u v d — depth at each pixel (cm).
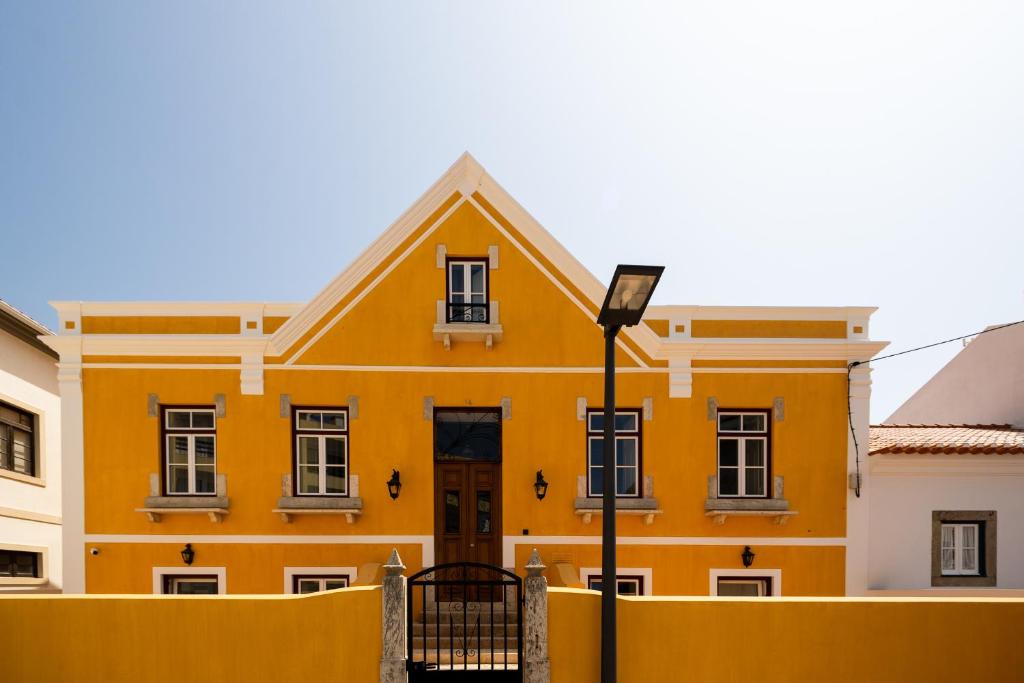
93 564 972
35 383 1305
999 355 1280
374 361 1019
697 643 636
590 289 1042
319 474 1016
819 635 638
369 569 928
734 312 1056
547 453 1014
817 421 1032
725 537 1010
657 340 1025
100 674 643
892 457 1019
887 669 634
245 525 986
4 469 1204
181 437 1015
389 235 1031
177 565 976
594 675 638
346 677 636
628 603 640
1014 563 1008
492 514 1022
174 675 643
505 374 1025
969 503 1022
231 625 646
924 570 1012
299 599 649
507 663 726
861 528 1012
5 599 644
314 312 1019
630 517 1010
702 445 1026
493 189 1044
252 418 1002
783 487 1020
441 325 995
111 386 998
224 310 1035
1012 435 1114
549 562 991
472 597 991
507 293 1036
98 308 1014
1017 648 637
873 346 1035
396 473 986
